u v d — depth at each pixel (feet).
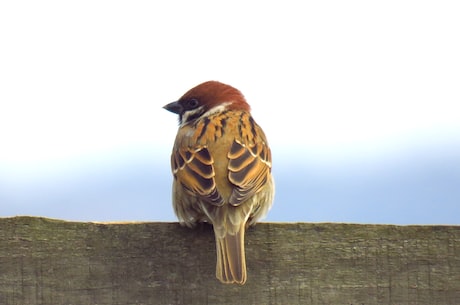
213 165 34.83
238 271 30.40
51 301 30.94
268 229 31.73
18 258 30.96
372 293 31.30
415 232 31.40
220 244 31.60
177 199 35.27
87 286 31.14
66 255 31.14
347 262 31.40
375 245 31.45
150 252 31.53
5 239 30.99
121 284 31.30
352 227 31.55
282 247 31.60
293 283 31.40
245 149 35.65
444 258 31.30
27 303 30.86
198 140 36.14
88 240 31.30
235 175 34.30
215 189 33.47
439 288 31.19
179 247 31.71
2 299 30.83
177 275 31.53
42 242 31.09
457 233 31.32
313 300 31.27
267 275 31.48
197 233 31.94
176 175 35.63
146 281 31.37
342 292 31.30
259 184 34.55
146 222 31.71
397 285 31.24
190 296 31.40
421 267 31.30
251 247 31.73
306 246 31.55
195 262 31.63
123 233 31.50
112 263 31.32
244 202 33.68
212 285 31.45
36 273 30.99
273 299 31.32
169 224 31.78
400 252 31.37
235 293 31.40
